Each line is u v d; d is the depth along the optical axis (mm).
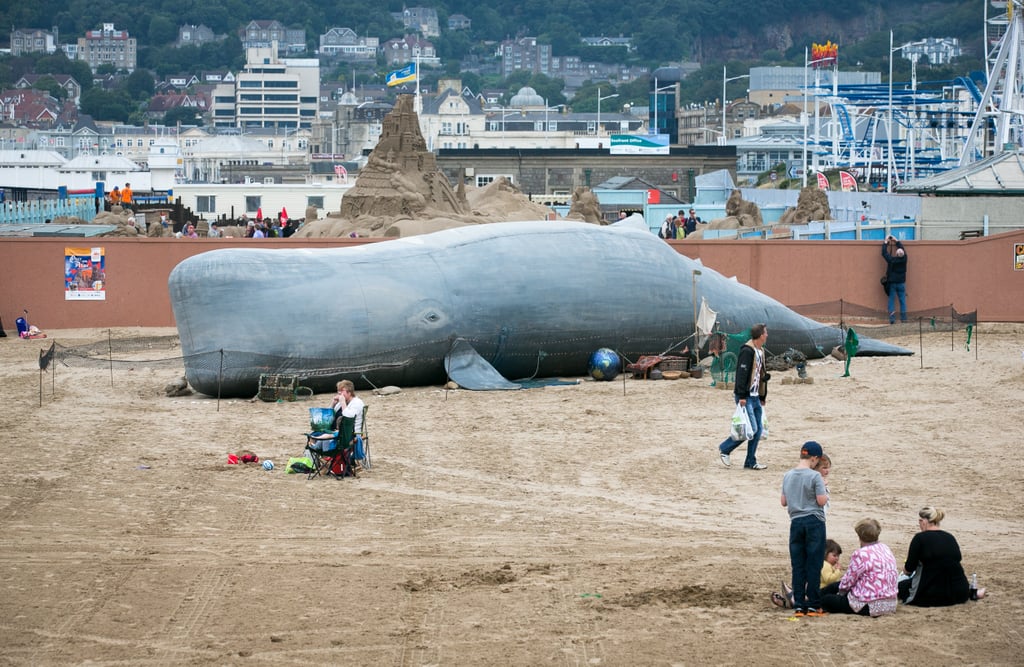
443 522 36094
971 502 38531
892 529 35438
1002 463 43281
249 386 57375
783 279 86062
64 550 32906
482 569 31250
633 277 64188
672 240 86062
